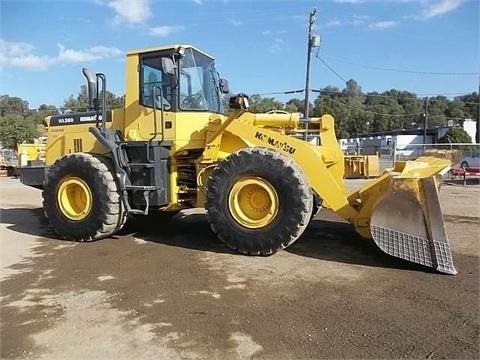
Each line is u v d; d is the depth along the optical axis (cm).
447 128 5266
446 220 821
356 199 575
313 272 500
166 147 662
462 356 312
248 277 486
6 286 470
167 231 736
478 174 1797
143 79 684
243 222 566
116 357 316
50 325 371
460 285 452
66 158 675
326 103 6856
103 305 413
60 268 533
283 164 545
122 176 654
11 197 1323
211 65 732
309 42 2461
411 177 505
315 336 344
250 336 345
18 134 5012
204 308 401
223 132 624
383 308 396
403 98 9081
